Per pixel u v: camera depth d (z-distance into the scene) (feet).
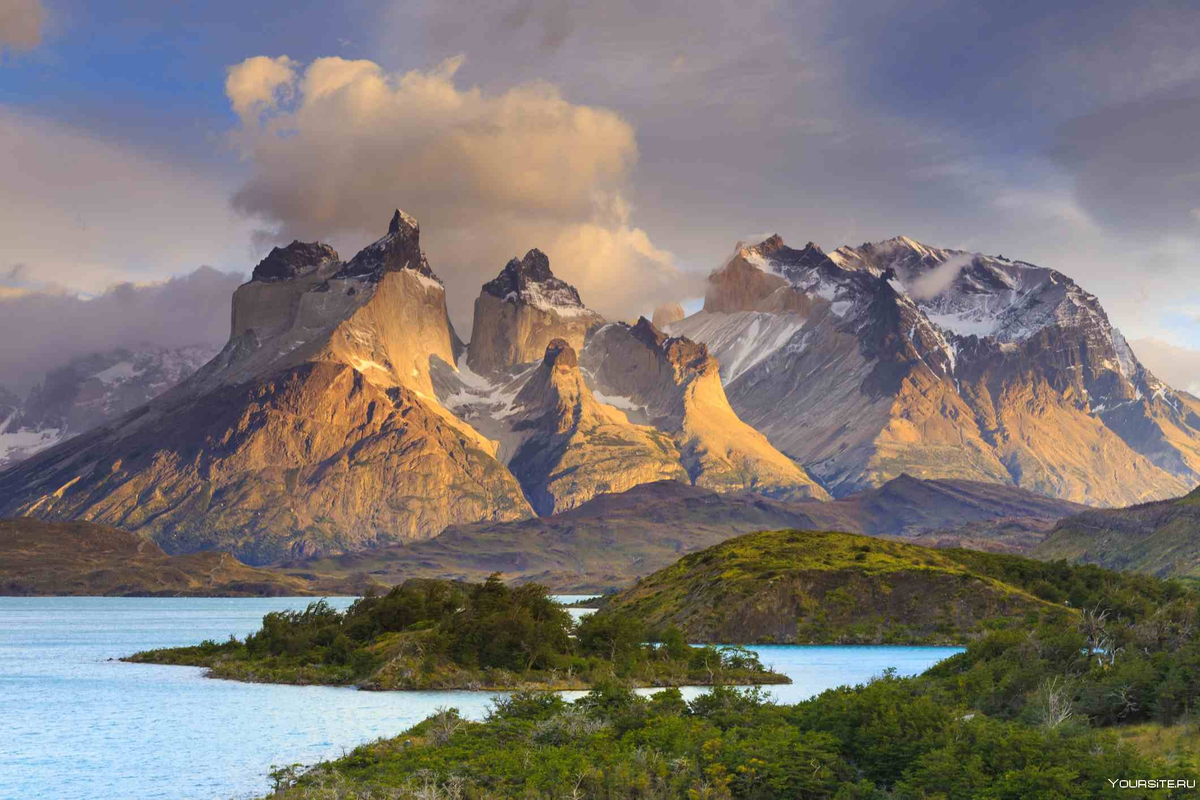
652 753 333.21
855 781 303.68
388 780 331.98
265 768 407.23
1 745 459.32
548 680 636.07
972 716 367.45
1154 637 500.74
